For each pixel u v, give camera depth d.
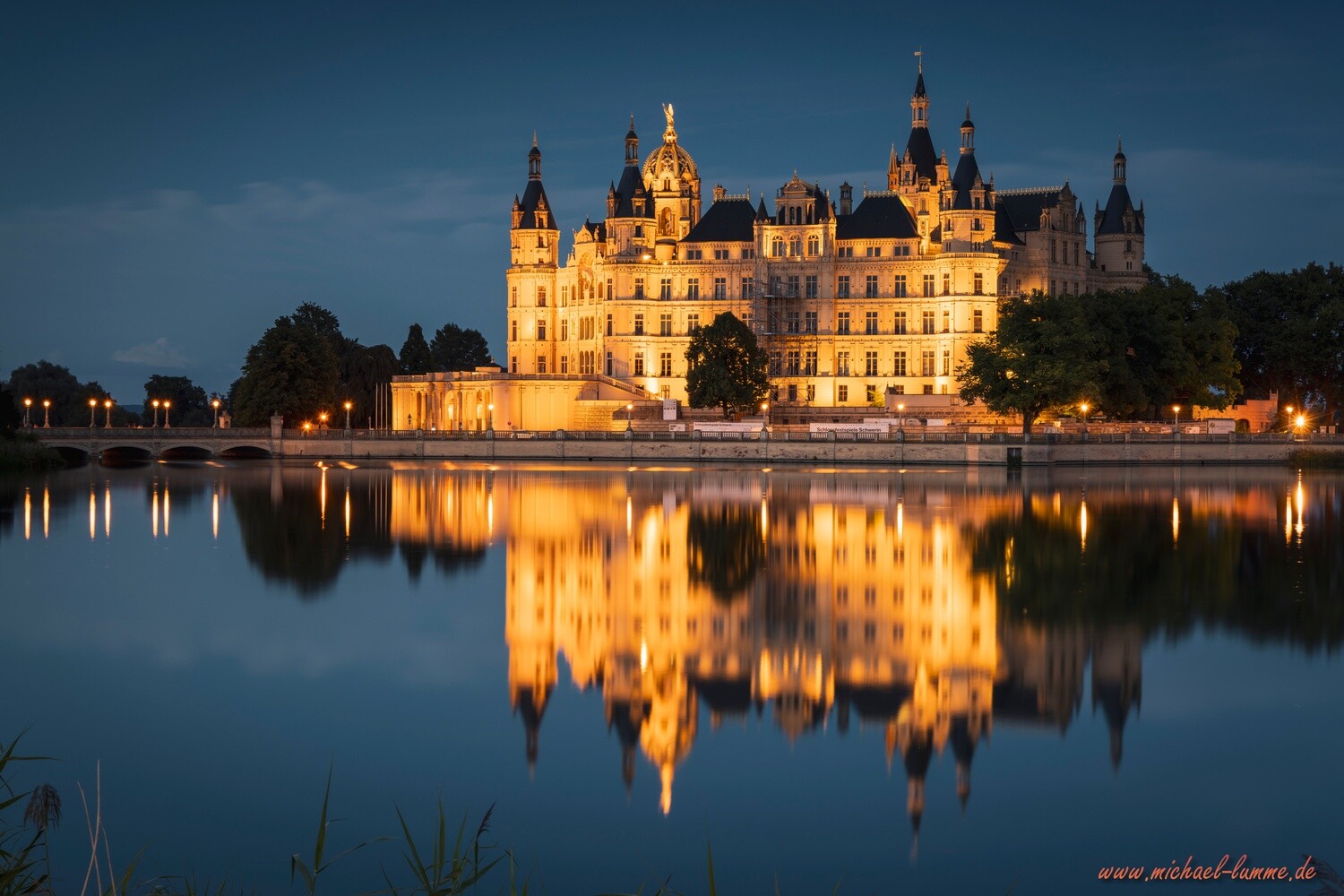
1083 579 82.25
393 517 114.19
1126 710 54.31
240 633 67.56
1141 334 181.00
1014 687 57.97
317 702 55.66
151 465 186.50
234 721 53.12
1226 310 199.38
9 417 179.38
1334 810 44.09
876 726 52.78
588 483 149.75
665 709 54.94
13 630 67.81
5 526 107.31
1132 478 154.12
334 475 164.00
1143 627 68.62
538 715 54.16
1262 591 77.81
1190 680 58.47
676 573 85.00
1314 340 195.50
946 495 131.62
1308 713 53.66
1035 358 167.50
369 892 38.97
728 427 191.38
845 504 123.12
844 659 62.84
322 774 47.53
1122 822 43.47
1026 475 160.00
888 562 88.94
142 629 68.19
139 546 96.38
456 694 56.94
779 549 94.75
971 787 46.34
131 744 50.44
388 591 78.69
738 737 51.56
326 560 90.12
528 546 96.75
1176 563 87.75
